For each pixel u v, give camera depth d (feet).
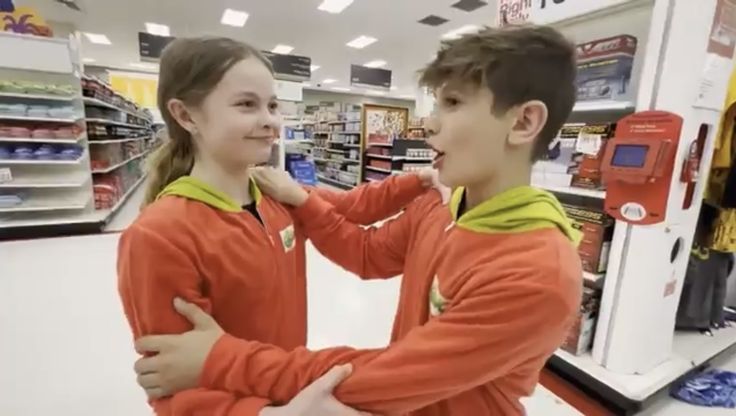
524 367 2.03
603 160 6.53
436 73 2.09
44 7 26.78
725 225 7.81
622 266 6.61
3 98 14.62
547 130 2.07
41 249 13.61
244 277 2.41
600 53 7.00
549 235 1.95
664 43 5.82
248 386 1.89
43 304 9.81
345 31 31.22
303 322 3.23
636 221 6.28
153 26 31.07
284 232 2.94
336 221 3.34
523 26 2.05
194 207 2.32
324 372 1.88
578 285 1.87
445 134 2.06
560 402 6.80
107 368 7.45
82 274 11.67
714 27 5.77
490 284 1.82
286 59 33.09
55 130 15.08
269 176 3.23
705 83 5.85
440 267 2.26
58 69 14.73
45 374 7.23
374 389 1.77
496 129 1.98
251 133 2.41
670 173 5.91
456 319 1.80
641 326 6.56
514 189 2.09
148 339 2.00
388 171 27.53
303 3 25.31
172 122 2.60
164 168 2.67
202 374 1.89
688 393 6.95
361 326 9.46
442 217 2.59
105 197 17.35
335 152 37.01
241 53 2.40
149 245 2.06
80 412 6.35
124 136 21.80
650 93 6.01
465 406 2.21
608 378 6.64
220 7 26.55
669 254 6.42
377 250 3.24
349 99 69.31
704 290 8.37
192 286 2.14
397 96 70.90
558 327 1.78
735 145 7.38
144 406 6.53
